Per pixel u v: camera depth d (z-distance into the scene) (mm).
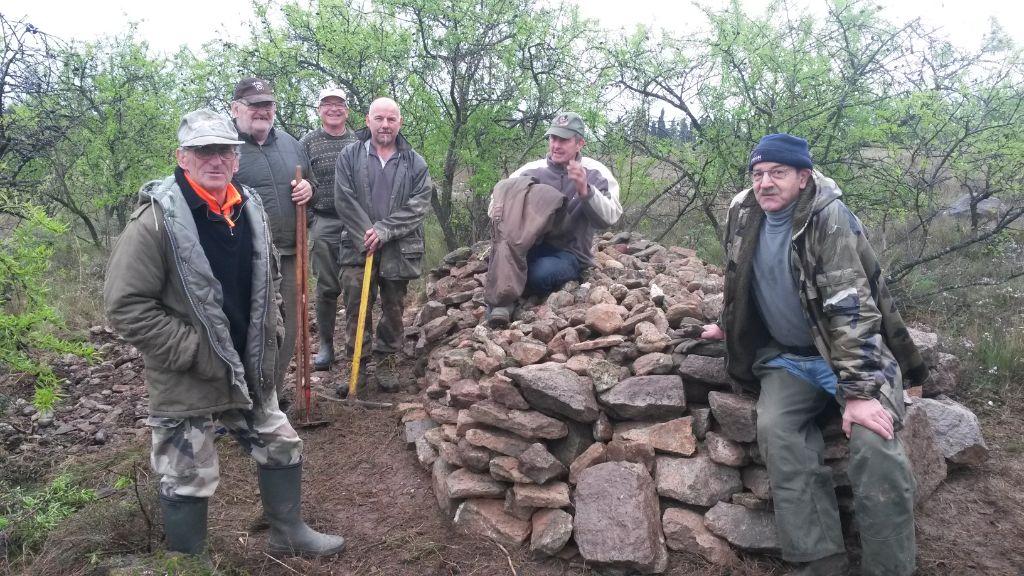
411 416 4301
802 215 2816
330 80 7438
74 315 6621
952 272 6395
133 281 2549
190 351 2617
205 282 2627
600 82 7219
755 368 3158
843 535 3084
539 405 3383
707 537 3045
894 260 6520
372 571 3098
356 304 4879
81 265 8172
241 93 4246
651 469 3260
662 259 5676
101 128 8672
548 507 3205
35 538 3275
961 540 3105
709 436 3262
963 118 5984
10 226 5816
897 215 6332
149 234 2570
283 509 3119
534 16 7410
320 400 4809
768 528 3027
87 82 8672
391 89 7500
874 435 2656
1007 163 5922
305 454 4156
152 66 8812
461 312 5203
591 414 3338
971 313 5625
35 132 6750
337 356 5621
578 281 4867
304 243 4336
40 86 6684
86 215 9320
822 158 6289
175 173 2707
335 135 5133
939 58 6066
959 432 3523
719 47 6312
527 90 7531
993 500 3348
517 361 3787
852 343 2707
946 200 8828
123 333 2559
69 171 9008
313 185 4531
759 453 3131
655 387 3371
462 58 7422
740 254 3041
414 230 4875
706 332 3482
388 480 3857
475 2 7297
